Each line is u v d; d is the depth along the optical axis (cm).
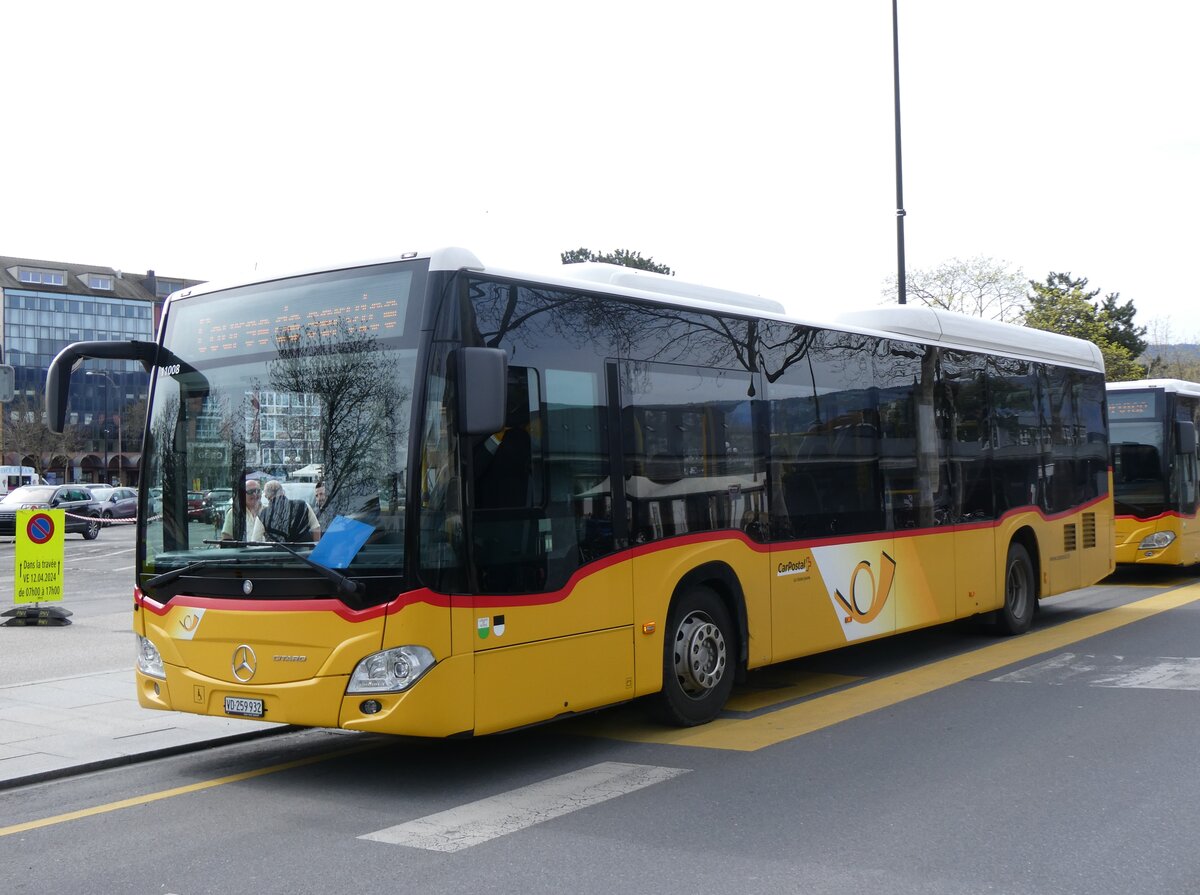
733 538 834
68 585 2088
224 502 682
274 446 671
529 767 713
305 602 638
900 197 2067
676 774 681
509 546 660
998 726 792
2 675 1067
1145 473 1809
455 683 623
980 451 1183
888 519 1021
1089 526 1415
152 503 718
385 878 505
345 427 649
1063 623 1359
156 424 725
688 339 813
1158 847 525
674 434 791
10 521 3709
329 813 618
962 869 498
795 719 840
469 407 611
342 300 669
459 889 488
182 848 561
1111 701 870
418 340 637
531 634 668
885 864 507
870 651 1182
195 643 677
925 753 718
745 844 541
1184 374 7194
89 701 931
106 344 719
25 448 8931
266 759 761
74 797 666
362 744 800
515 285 686
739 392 857
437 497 627
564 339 713
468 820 593
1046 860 509
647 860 520
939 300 3959
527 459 677
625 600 736
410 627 614
